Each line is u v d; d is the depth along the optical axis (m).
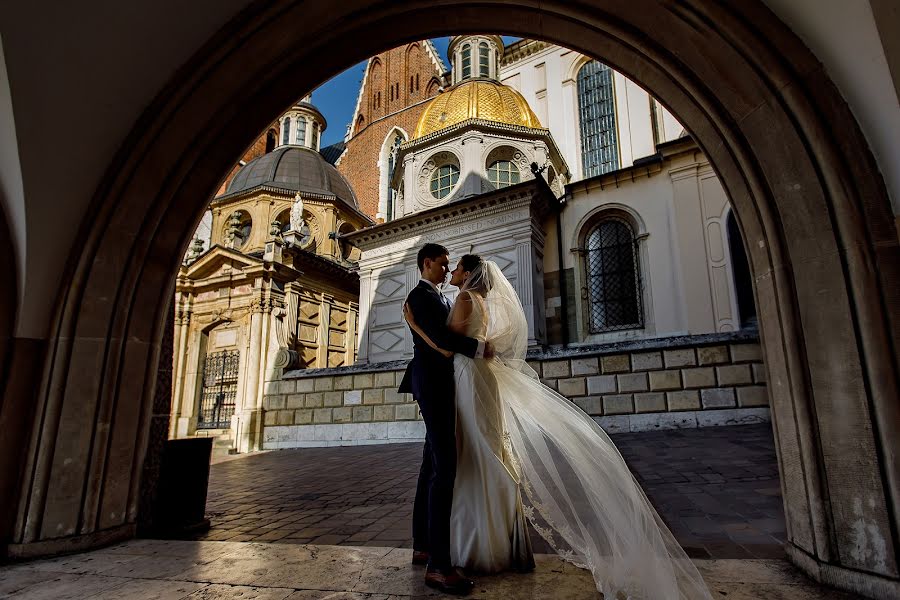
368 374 11.87
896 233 2.09
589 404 9.75
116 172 3.40
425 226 15.36
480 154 17.45
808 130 2.25
